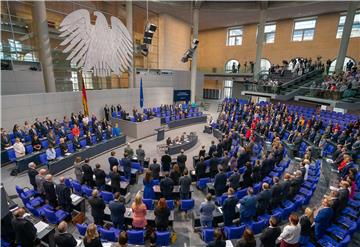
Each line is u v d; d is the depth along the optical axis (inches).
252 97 1033.5
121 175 358.9
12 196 313.3
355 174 283.0
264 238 173.5
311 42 952.9
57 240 164.6
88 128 534.9
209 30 1275.8
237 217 254.7
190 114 825.5
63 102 592.7
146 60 976.9
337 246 179.0
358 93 569.3
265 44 1089.4
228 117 734.5
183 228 262.4
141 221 224.2
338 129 491.5
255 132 563.5
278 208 262.5
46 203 271.6
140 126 617.3
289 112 682.2
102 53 685.9
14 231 193.5
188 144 549.3
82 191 294.5
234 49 1200.8
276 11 892.0
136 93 820.0
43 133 481.7
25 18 562.9
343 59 759.1
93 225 164.6
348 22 731.4
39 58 575.2
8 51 530.6
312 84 712.4
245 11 927.0
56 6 605.0
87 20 634.8
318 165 363.6
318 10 862.5
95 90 680.4
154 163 330.0
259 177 329.1
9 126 477.7
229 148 465.1
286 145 479.2
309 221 193.5
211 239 218.4
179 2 885.2
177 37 1071.0
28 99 510.9
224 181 294.8
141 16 938.1
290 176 278.5
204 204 228.1
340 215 236.1
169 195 284.5
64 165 402.9
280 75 863.1
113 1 774.5
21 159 376.2
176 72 1048.8
